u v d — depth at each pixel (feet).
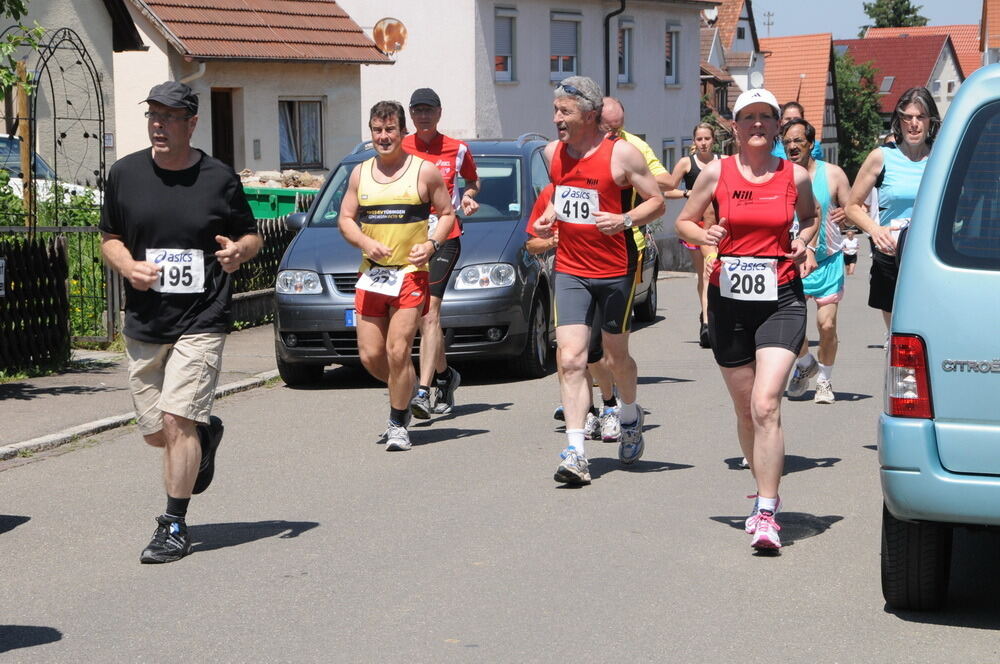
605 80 140.26
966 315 19.16
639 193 28.84
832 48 301.43
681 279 94.17
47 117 80.28
